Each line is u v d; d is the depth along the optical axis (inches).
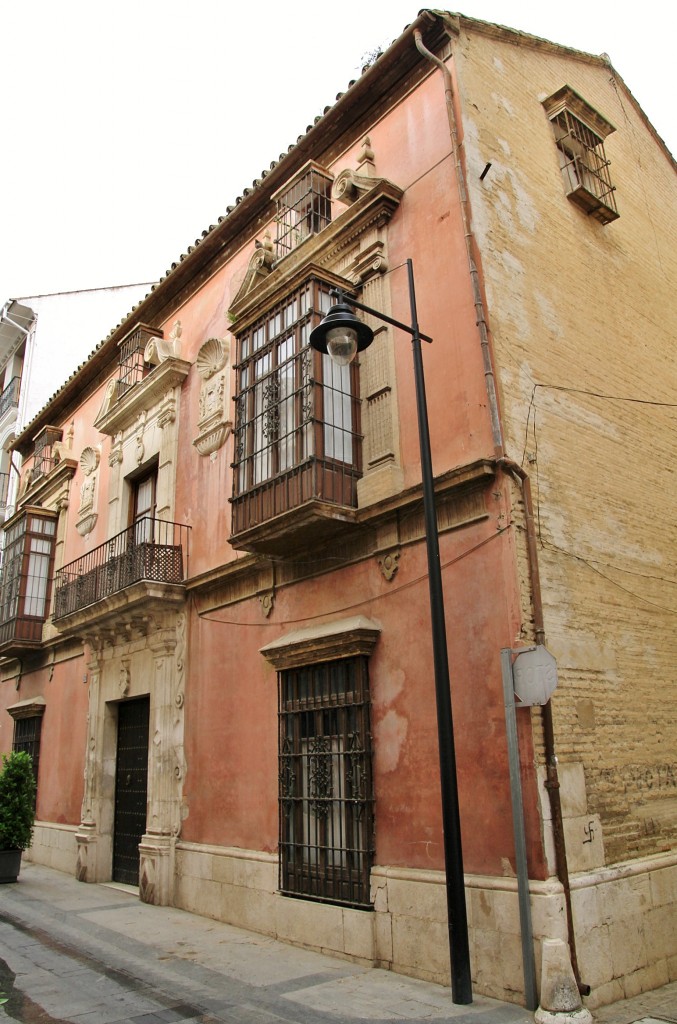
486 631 278.8
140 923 380.8
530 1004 233.0
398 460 335.3
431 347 328.2
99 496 621.3
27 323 984.9
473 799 270.4
